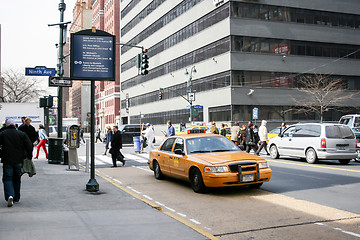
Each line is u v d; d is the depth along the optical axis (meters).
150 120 63.84
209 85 44.47
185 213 7.35
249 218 6.87
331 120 45.00
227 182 8.88
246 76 40.59
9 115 34.16
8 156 7.37
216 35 42.47
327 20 44.94
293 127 17.52
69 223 6.03
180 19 51.53
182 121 51.41
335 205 7.89
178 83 52.41
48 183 10.53
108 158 20.20
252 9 41.03
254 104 40.75
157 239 5.26
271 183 10.86
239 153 9.88
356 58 46.50
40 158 19.45
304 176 12.13
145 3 64.88
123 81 79.00
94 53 9.51
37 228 5.67
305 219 6.73
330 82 43.47
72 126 13.88
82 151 25.91
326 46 44.84
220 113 42.03
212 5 43.28
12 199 7.23
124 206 7.54
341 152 15.41
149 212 6.99
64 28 15.77
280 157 19.48
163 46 57.66
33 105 34.69
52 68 15.06
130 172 13.98
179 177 10.48
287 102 42.25
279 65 42.09
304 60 43.38
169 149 11.39
